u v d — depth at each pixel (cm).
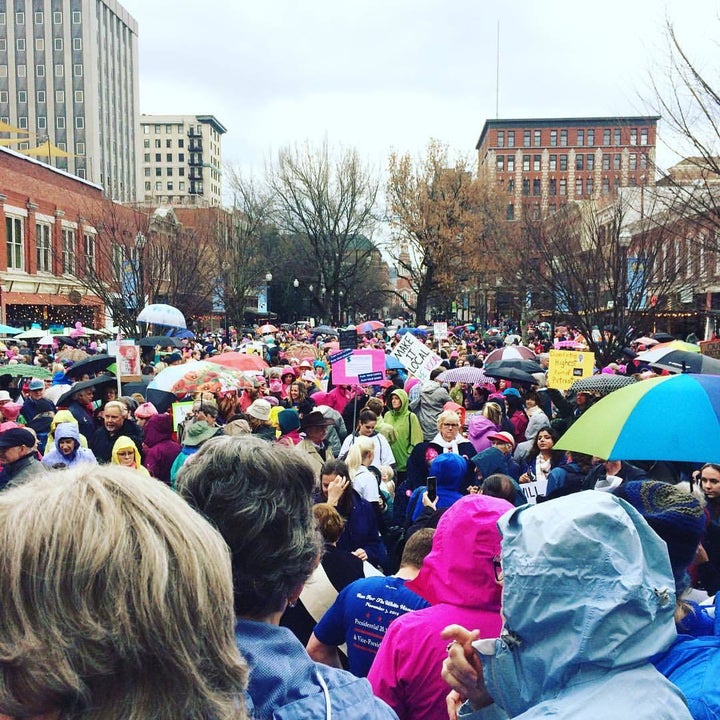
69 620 108
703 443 394
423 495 583
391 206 5722
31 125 11988
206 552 122
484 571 281
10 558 109
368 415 859
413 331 3400
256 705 164
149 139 17550
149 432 808
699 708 178
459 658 206
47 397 1182
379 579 350
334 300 5931
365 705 172
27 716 110
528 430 952
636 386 439
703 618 246
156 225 3778
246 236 5384
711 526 424
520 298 4116
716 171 1132
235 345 3159
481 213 5581
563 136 11606
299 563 197
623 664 172
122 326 2886
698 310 2184
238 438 211
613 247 1947
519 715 177
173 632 114
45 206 4519
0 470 672
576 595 173
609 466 617
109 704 112
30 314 4444
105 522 113
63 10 11869
